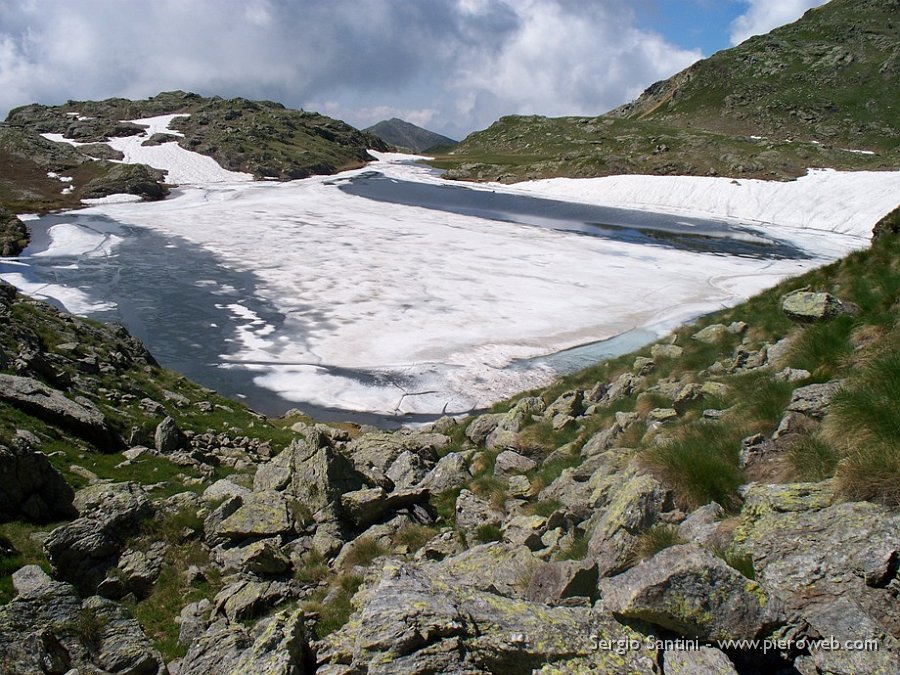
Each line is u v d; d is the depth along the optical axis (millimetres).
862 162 123875
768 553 6254
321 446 16562
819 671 4984
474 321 47562
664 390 18234
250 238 76938
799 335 15438
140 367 30672
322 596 11055
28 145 126500
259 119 187750
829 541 5906
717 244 83562
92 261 64312
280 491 15602
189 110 192625
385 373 37844
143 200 107625
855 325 13688
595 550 7984
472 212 105875
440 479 16672
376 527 13797
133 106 189500
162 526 13734
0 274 58094
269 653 7312
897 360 8930
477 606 6242
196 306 50625
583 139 177125
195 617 10984
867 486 6484
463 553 9812
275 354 40906
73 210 95062
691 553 5949
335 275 60344
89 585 12219
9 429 17953
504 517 13242
